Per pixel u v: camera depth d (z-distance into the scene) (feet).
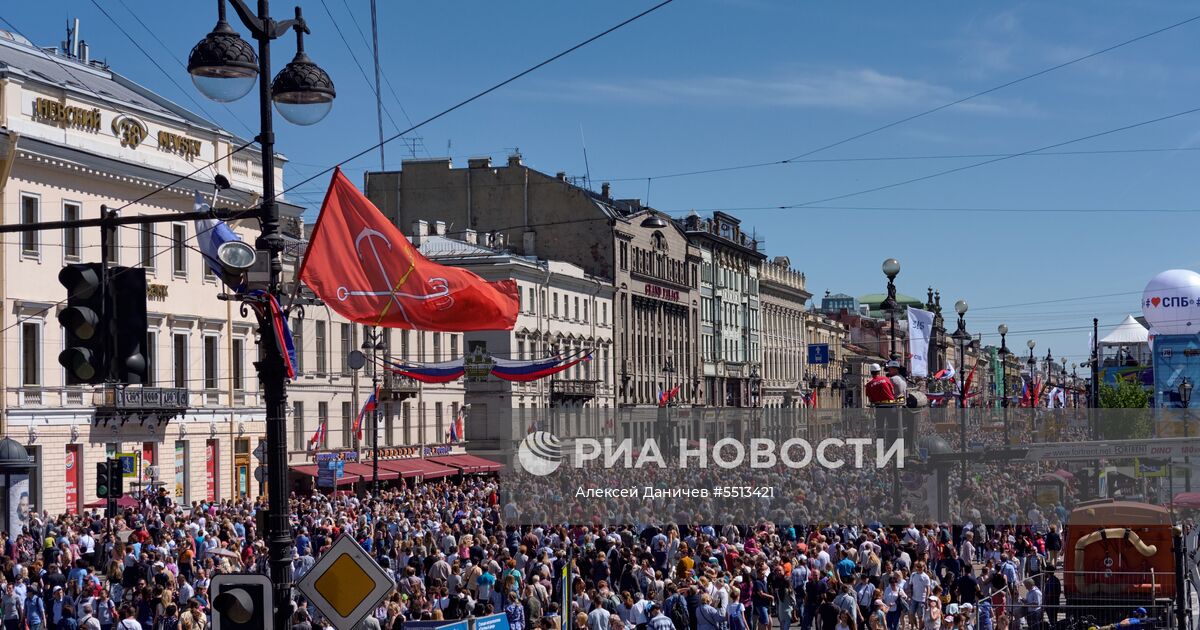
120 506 158.81
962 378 167.84
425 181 334.44
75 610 86.89
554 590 98.32
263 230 48.67
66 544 103.40
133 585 95.61
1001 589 90.22
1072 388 474.90
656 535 106.93
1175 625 87.92
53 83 164.86
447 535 107.65
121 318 46.34
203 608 84.02
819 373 524.52
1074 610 94.79
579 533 112.47
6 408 156.04
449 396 271.90
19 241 159.63
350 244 65.87
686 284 388.16
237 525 123.85
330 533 111.75
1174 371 189.88
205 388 194.18
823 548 97.55
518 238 331.98
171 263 186.09
